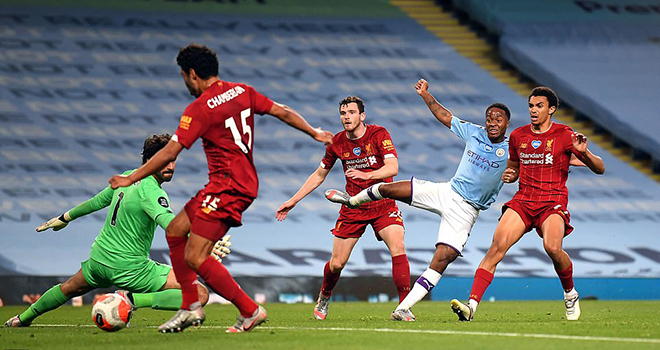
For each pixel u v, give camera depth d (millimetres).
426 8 62562
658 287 39375
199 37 56812
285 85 53844
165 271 18000
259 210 45531
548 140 18719
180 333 14992
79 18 56906
